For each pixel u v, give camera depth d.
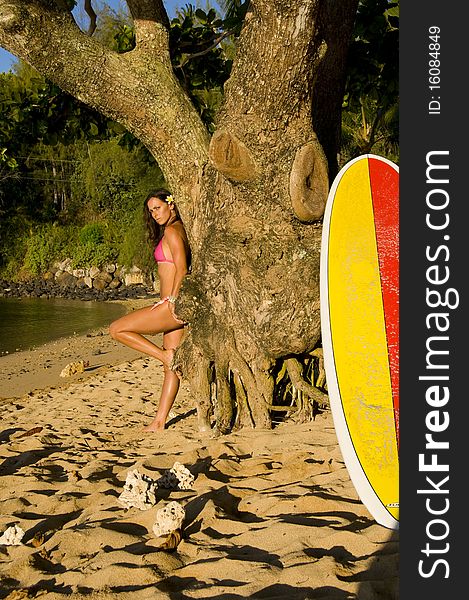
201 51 9.60
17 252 49.34
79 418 8.33
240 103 5.33
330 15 6.38
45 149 49.59
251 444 5.57
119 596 3.09
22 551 3.78
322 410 6.44
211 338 6.00
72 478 5.17
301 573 3.09
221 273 5.88
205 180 6.14
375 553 3.29
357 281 3.85
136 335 6.65
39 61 6.33
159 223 6.57
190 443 5.84
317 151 5.37
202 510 3.97
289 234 5.59
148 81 6.39
